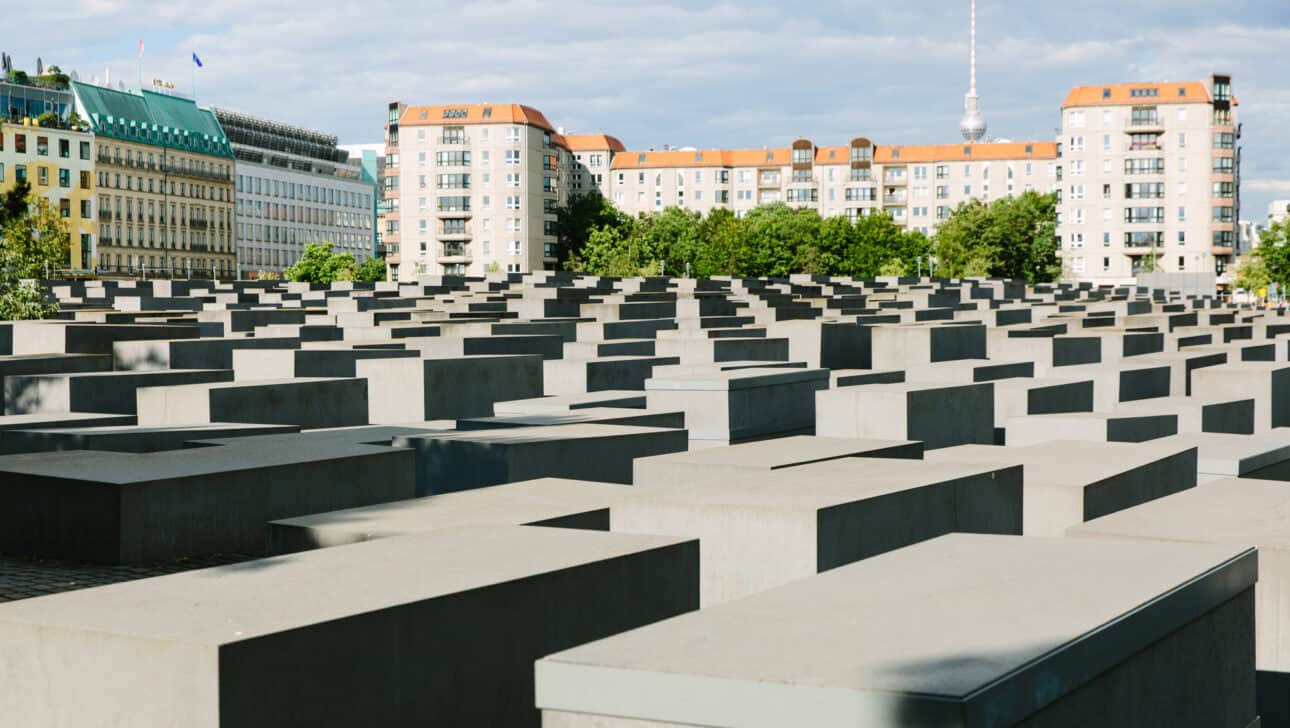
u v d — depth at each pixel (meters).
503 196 171.75
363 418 20.16
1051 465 12.30
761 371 20.81
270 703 5.47
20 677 5.73
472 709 6.36
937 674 4.18
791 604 5.17
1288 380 24.14
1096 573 5.68
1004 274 149.62
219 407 17.95
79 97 157.12
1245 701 6.27
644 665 4.34
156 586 6.41
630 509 9.63
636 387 24.11
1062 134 174.62
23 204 47.34
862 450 12.77
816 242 152.75
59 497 11.52
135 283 61.50
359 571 6.74
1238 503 8.95
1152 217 171.25
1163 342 32.66
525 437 14.12
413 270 174.62
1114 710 4.88
